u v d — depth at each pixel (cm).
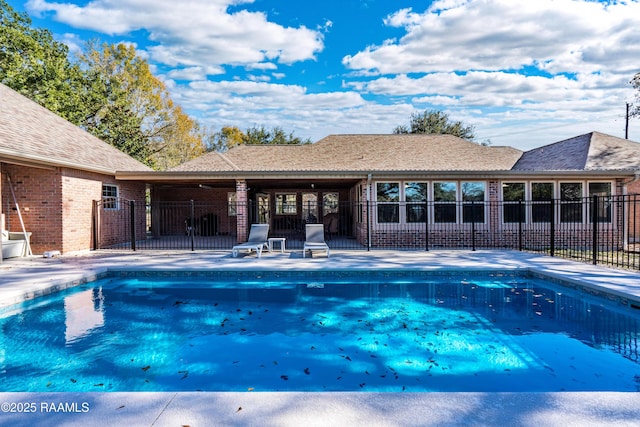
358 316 649
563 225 1350
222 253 1234
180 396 287
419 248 1333
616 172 1270
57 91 2506
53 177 1188
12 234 1155
